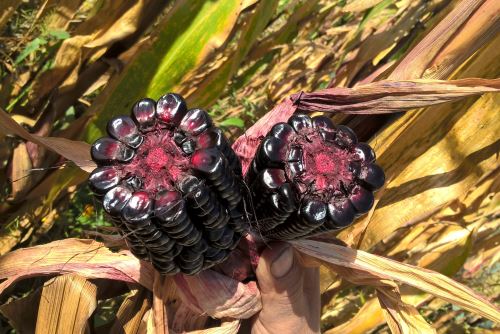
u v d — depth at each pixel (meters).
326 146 0.25
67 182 0.39
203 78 0.39
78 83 0.44
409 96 0.30
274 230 0.27
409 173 0.37
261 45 0.56
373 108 0.30
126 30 0.41
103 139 0.23
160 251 0.24
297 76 0.62
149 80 0.38
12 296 0.45
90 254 0.32
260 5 0.38
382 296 0.33
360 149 0.25
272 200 0.24
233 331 0.31
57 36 0.43
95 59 0.42
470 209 0.48
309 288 0.32
